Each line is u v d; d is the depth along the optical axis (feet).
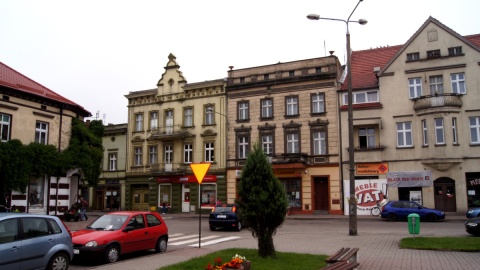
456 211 100.17
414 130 107.65
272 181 37.42
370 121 112.27
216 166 131.03
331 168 115.44
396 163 108.37
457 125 102.37
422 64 109.19
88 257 38.52
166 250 48.03
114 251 40.09
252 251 41.11
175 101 141.79
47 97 88.12
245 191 37.68
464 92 103.96
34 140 85.40
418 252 43.80
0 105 78.59
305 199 117.29
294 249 46.47
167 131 140.05
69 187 92.73
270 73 127.75
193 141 136.26
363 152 111.75
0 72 86.48
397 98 110.73
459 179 100.89
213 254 39.52
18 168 79.25
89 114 102.47
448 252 43.37
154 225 46.65
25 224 31.78
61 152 91.09
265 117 125.80
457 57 105.60
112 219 43.96
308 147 119.24
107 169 152.76
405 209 90.68
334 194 114.32
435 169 103.65
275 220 37.19
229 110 131.95
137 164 147.02
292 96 123.85
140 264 38.24
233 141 129.80
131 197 146.10
